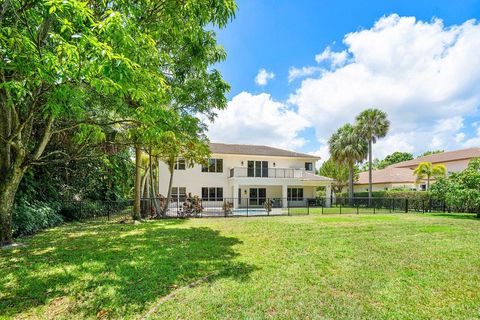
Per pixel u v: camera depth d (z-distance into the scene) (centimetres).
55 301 359
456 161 3148
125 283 425
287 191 2697
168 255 606
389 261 571
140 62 466
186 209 1572
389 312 335
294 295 383
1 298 369
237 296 376
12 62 386
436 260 583
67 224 1186
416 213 1817
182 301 359
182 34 696
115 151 1288
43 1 346
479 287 425
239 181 2328
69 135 1111
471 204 1631
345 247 708
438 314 332
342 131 2805
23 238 824
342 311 335
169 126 623
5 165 701
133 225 1157
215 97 1042
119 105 675
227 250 664
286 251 657
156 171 1989
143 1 555
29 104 663
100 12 507
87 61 337
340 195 3697
